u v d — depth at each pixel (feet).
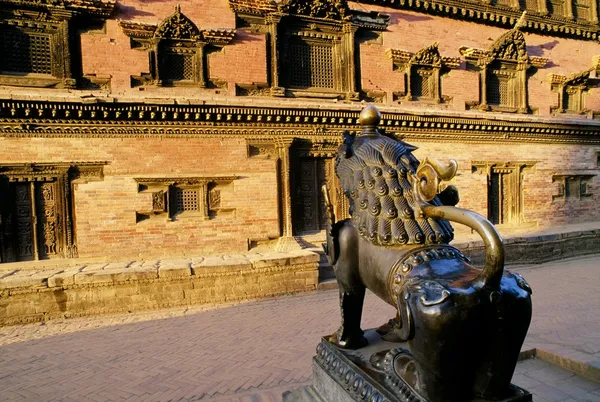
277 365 18.52
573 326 21.53
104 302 28.35
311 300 30.63
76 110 31.71
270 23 39.45
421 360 7.39
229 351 20.53
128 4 35.40
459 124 45.62
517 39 51.67
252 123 37.50
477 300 6.88
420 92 47.62
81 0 33.17
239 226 37.68
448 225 9.23
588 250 47.75
